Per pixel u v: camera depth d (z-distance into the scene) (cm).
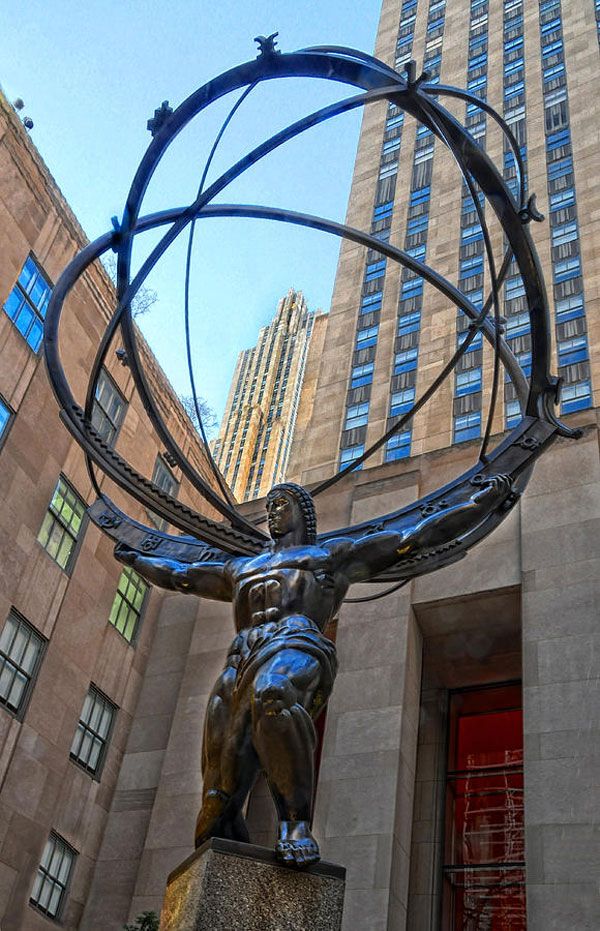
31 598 2452
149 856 2480
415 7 6281
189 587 656
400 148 5356
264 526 3031
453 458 2861
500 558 2509
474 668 2673
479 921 2312
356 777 2273
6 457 2402
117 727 2792
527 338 3741
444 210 4722
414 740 2442
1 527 2355
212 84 661
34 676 2428
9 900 2188
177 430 3278
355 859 2127
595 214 4016
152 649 3045
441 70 5528
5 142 2514
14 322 2480
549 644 2238
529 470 699
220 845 473
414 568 662
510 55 5284
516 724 2617
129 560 687
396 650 2475
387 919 2012
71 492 2669
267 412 12719
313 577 587
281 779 493
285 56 668
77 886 2475
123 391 2992
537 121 4712
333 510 2967
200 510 3288
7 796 2248
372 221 4988
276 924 458
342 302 4684
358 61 673
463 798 2555
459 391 3781
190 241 784
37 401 2542
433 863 2364
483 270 4228
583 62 4875
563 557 2377
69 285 741
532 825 1981
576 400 3359
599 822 1917
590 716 2078
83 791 2583
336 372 4328
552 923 1830
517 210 669
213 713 546
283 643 536
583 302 3700
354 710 2402
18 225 2528
